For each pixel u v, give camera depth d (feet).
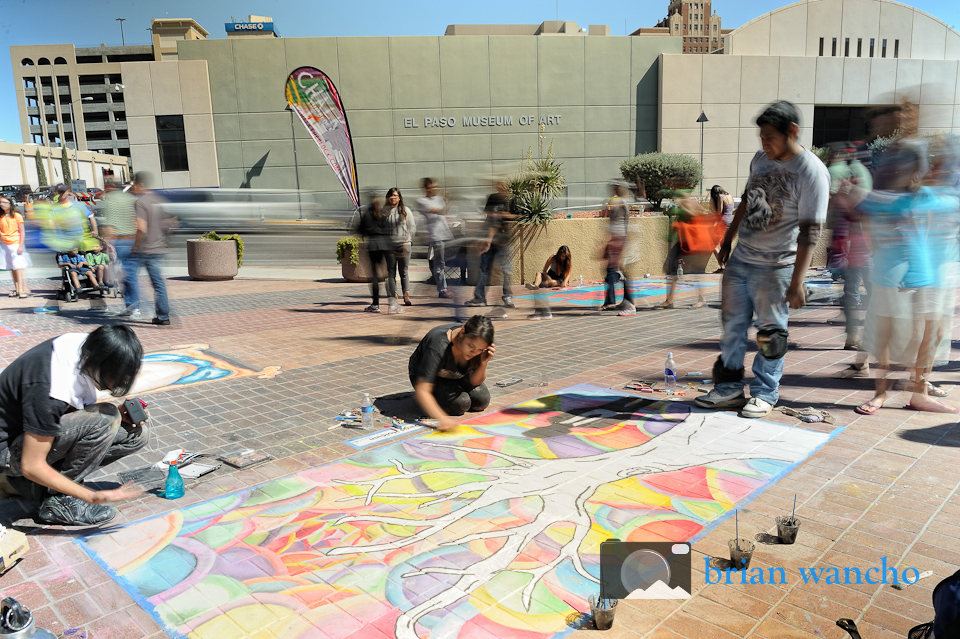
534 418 15.65
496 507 11.04
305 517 10.75
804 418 15.21
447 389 15.31
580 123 89.56
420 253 62.59
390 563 9.34
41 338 24.71
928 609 8.10
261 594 8.62
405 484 12.00
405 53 85.51
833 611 8.09
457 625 7.93
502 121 88.02
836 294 34.19
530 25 109.50
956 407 15.58
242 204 86.58
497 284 40.78
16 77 303.48
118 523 10.58
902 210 14.44
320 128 49.32
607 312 31.32
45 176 182.29
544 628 7.86
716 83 89.71
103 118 311.88
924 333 15.19
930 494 11.28
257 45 83.76
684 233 31.19
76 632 7.85
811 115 93.04
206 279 45.11
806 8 91.40
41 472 9.33
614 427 14.97
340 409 16.47
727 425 14.93
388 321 28.99
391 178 87.92
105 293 36.29
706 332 26.00
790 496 11.30
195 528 10.42
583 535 10.07
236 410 16.46
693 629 7.79
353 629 7.88
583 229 41.52
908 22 94.58
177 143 85.61
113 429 10.54
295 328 27.45
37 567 9.32
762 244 14.89
